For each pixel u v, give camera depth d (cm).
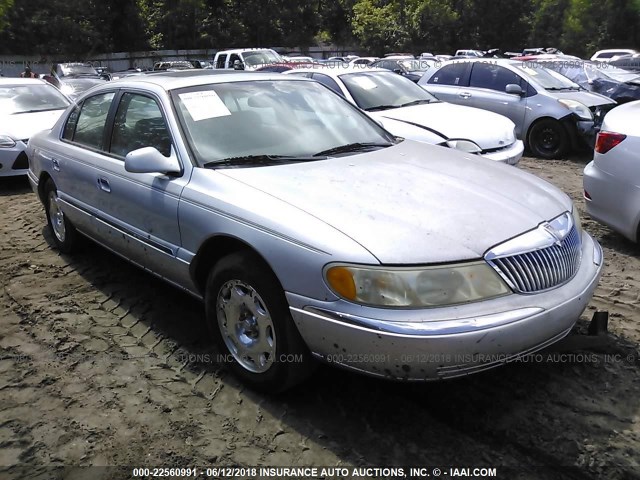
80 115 476
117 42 4519
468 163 370
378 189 306
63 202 479
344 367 270
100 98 452
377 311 251
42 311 416
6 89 922
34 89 948
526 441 272
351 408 300
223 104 378
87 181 430
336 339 261
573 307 281
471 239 266
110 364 347
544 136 984
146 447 276
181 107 367
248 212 293
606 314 351
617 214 501
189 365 345
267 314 292
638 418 286
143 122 389
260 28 5106
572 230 312
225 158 343
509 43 4384
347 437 279
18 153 793
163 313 412
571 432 277
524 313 260
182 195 331
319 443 275
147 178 361
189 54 4638
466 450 268
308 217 277
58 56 4056
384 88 813
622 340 361
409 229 267
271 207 289
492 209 294
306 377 296
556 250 285
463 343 246
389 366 253
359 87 791
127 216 385
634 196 483
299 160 349
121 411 303
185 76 408
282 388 298
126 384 326
